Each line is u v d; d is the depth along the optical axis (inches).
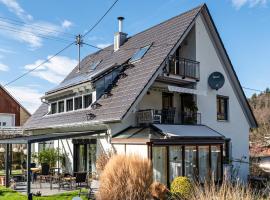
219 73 1024.9
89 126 925.2
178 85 986.1
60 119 1048.8
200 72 1000.9
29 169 661.3
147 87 819.4
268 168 1163.3
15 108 1973.4
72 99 1048.2
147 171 513.3
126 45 1167.0
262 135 1943.9
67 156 1052.5
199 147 837.2
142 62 938.1
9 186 861.8
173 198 613.0
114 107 835.4
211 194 381.1
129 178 500.1
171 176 781.3
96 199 533.0
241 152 1111.0
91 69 1211.2
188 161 808.3
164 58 860.0
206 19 1024.9
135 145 769.6
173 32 956.6
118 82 944.3
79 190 744.3
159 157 770.8
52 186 868.0
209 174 774.5
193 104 959.6
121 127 850.8
